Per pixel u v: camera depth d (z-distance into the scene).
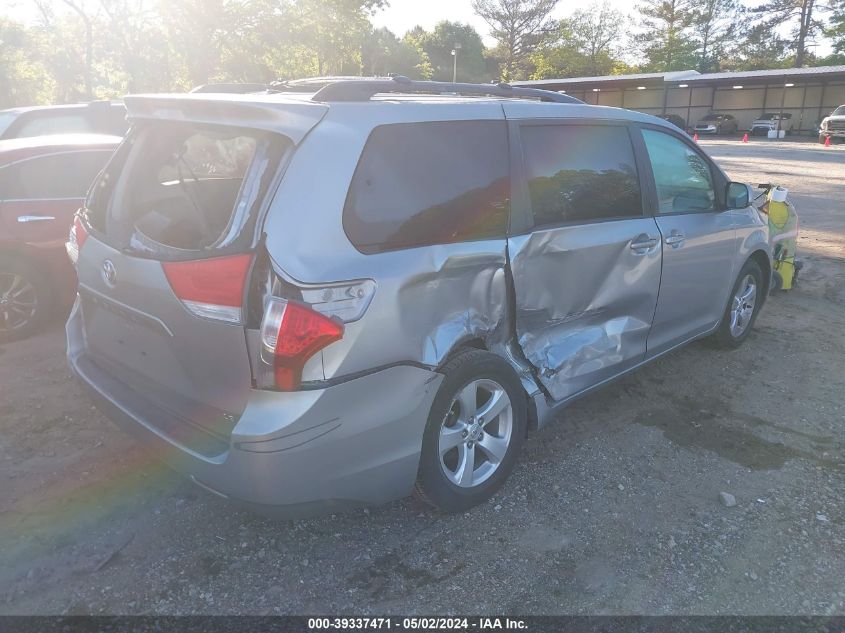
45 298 5.58
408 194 2.94
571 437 4.10
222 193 3.47
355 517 3.31
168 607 2.72
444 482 3.15
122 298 3.06
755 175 17.66
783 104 44.50
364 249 2.75
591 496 3.51
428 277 2.92
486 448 3.35
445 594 2.83
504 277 3.29
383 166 2.87
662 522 3.32
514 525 3.27
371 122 2.87
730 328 5.34
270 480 2.58
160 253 2.82
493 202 3.28
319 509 2.77
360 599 2.79
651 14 65.56
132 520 3.24
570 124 3.78
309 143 2.68
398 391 2.84
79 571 2.91
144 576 2.89
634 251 4.02
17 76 22.03
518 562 3.02
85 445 3.89
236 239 2.60
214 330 2.65
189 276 2.68
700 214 4.66
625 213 4.04
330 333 2.57
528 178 3.47
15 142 5.63
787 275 7.07
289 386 2.56
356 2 19.45
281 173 2.62
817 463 3.86
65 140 5.80
